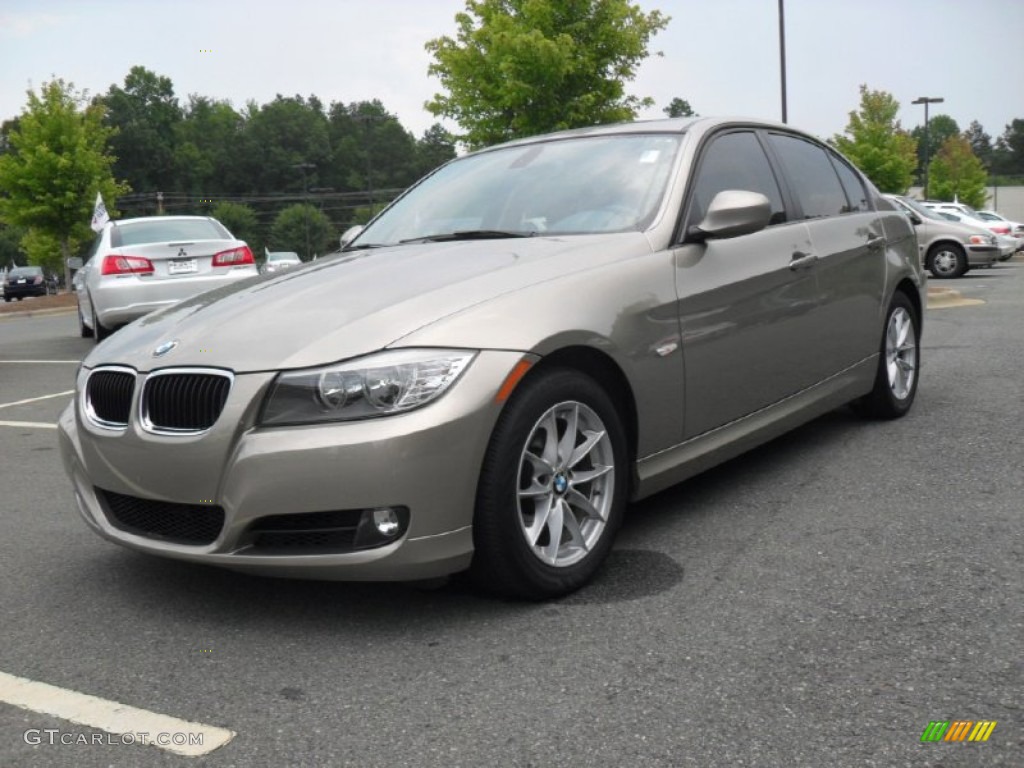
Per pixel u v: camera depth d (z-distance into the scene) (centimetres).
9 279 4966
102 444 304
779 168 445
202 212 11600
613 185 384
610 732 220
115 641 286
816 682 238
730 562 324
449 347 276
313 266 370
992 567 307
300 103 12900
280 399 273
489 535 282
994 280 1823
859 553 326
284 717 235
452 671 255
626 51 2028
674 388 342
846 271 456
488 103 2025
